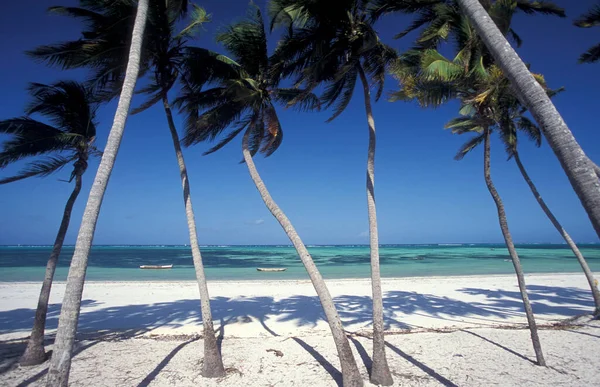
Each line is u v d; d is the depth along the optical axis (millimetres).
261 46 8258
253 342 9695
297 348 9094
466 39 8008
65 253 74688
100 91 8086
